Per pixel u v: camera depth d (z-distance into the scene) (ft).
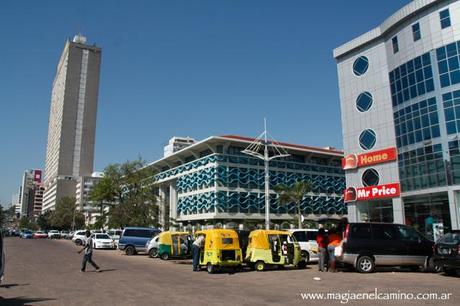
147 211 161.58
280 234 62.54
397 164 111.04
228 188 218.59
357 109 125.49
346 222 56.80
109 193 165.99
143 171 166.50
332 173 264.11
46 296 35.60
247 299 33.42
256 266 60.29
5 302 32.71
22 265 66.44
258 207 226.17
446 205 95.96
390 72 115.55
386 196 112.47
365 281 44.21
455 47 97.60
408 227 56.24
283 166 242.78
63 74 556.92
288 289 39.11
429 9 104.12
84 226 358.84
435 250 49.83
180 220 245.04
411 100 107.14
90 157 532.73
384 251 54.03
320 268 56.90
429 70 102.58
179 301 32.73
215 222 215.10
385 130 115.96
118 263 75.05
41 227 448.65
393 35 115.14
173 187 262.47
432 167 99.25
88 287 41.37
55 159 542.57
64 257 86.63
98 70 552.82
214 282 45.75
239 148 233.35
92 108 541.75
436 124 99.40
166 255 86.89
